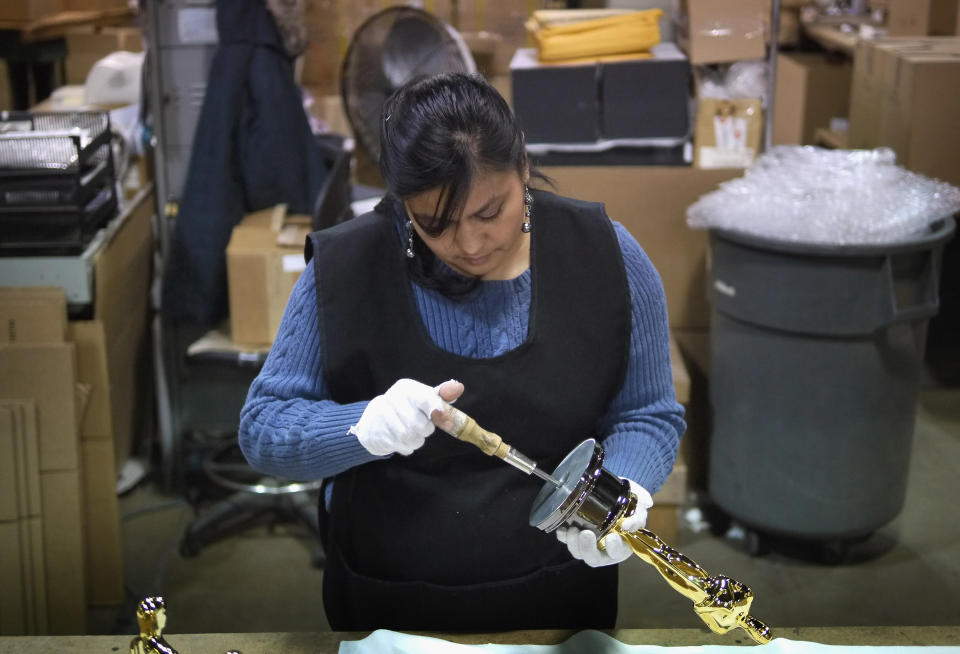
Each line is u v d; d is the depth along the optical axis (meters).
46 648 1.32
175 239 3.00
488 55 3.57
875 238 2.43
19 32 4.00
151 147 3.46
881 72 3.60
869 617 2.69
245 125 3.02
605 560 1.10
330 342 1.25
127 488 3.34
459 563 1.33
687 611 2.68
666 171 3.06
